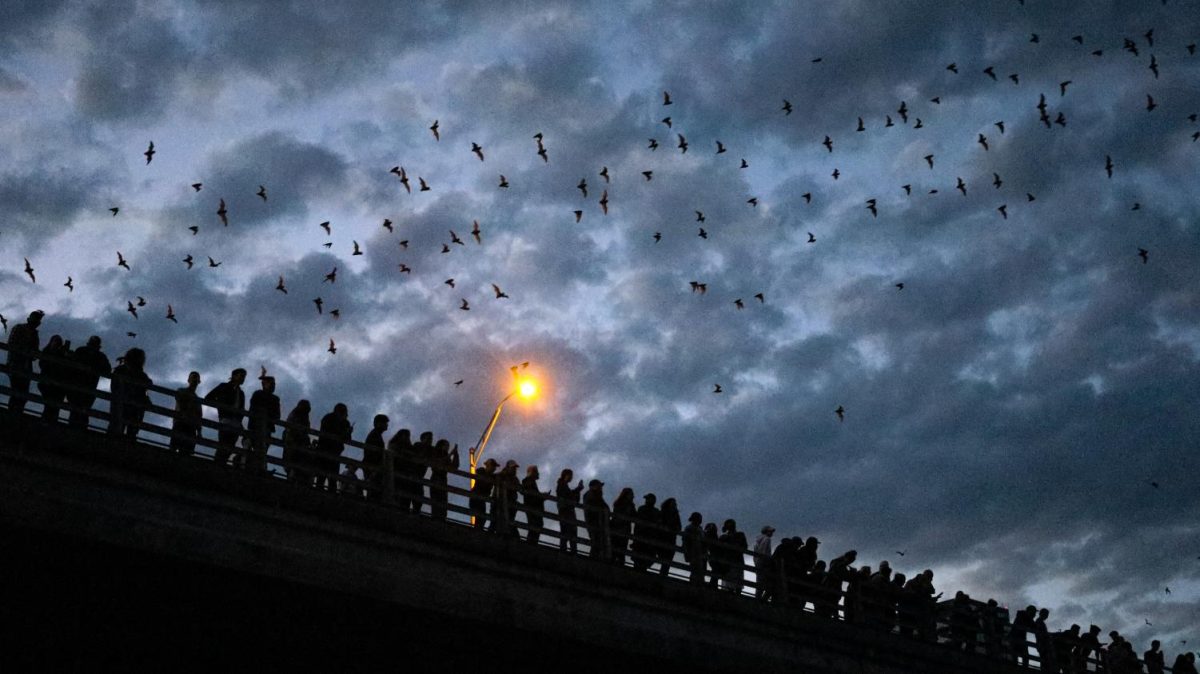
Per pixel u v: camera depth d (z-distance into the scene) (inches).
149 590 746.8
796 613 1052.5
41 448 709.3
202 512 753.6
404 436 934.4
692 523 1088.8
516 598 874.8
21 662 753.0
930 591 1208.2
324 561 791.1
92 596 739.4
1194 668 1375.5
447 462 960.9
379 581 810.2
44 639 751.1
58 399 799.7
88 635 760.3
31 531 692.7
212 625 783.1
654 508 1062.4
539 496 952.9
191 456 760.3
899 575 1195.3
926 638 1168.2
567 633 894.4
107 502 721.0
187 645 789.9
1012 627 1246.3
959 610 1192.8
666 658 948.0
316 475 818.8
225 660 813.2
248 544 762.8
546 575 898.1
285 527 782.5
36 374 746.2
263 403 879.7
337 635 820.6
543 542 939.3
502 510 919.0
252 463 800.3
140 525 727.1
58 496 705.6
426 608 826.8
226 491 765.9
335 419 909.2
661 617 959.0
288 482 794.2
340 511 808.9
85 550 710.5
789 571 1114.7
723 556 1093.1
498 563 874.1
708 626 988.6
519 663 905.5
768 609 1032.8
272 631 800.9
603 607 924.6
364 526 816.3
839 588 1147.9
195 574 746.2
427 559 840.3
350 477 844.6
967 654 1178.6
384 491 860.6
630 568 952.9
